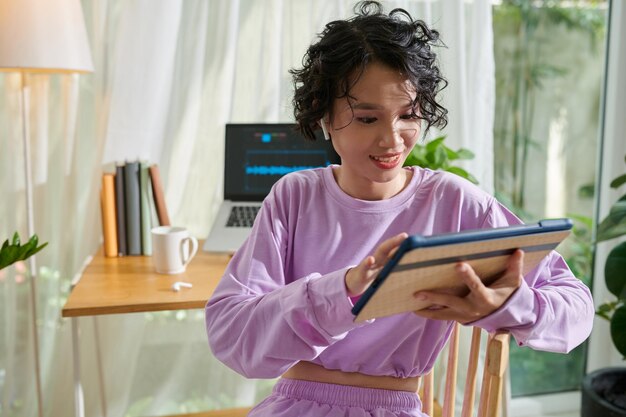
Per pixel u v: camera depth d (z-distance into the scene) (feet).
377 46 2.96
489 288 2.79
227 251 5.34
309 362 3.45
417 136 3.15
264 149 6.14
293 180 3.60
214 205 6.49
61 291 6.37
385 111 3.00
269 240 3.49
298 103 3.35
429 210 3.44
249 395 7.03
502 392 6.01
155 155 6.16
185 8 6.12
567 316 3.10
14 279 6.25
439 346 3.50
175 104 6.24
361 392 3.38
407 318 3.33
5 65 5.03
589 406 6.12
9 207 6.13
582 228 7.93
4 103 5.99
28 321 6.33
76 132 6.10
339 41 3.05
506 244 2.63
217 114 6.33
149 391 6.88
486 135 6.65
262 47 6.35
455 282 2.70
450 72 6.42
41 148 6.09
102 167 6.02
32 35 5.07
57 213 6.33
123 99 5.97
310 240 3.50
